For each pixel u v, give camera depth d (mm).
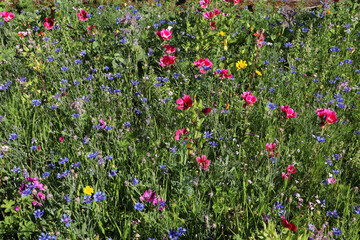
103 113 3709
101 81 4293
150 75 4184
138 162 3139
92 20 5867
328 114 2852
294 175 3160
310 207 2729
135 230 2535
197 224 2580
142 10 6461
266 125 3729
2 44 5043
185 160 3135
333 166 3248
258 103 4109
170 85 4359
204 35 4785
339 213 2787
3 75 4379
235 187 2873
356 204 2809
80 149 3135
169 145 3289
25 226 2408
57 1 6324
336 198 2891
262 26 6086
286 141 3596
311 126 3559
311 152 3258
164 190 2838
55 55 4613
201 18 5250
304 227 2525
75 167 2857
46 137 3434
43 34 5254
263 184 2975
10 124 3496
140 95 3957
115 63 4555
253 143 3490
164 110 3809
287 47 5551
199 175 2975
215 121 3586
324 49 5426
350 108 4066
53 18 5480
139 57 4664
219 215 2631
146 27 5684
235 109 3771
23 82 3963
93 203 2576
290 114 3252
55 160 3082
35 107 3711
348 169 3260
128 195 2777
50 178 2945
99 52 4816
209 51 4777
